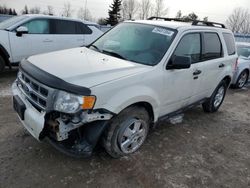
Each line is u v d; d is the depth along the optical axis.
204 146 3.89
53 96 2.46
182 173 3.13
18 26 6.65
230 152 3.81
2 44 6.32
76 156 2.70
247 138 4.39
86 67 2.85
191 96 4.18
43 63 2.94
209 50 4.37
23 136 3.54
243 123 5.07
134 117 3.12
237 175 3.25
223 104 6.23
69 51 3.62
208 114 5.33
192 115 5.15
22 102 2.88
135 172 3.03
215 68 4.57
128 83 2.86
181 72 3.62
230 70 5.15
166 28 3.73
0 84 6.01
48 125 2.60
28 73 2.77
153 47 3.50
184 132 4.29
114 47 3.68
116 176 2.92
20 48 6.69
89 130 2.76
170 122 4.62
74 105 2.43
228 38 5.11
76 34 7.96
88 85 2.52
